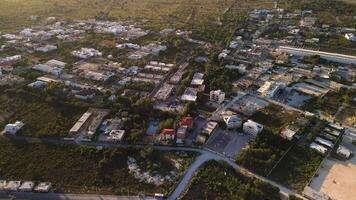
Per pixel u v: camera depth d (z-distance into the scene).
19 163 179.62
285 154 186.38
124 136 197.88
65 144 192.38
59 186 165.12
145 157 181.75
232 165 178.00
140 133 196.88
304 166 179.00
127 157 183.12
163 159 182.00
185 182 166.62
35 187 163.62
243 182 166.00
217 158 182.50
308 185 166.50
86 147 188.62
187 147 190.38
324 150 188.62
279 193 161.12
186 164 177.12
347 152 187.12
